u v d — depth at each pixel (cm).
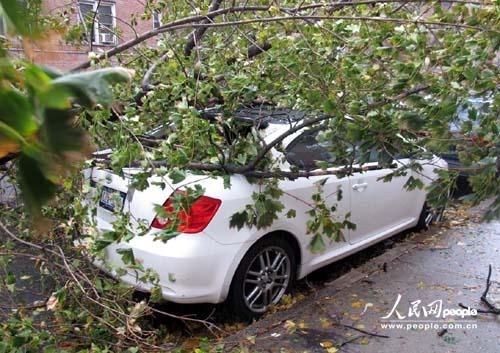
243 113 318
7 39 65
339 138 283
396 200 475
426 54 255
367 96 263
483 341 325
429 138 272
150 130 295
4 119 58
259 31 302
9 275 290
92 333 262
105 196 342
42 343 252
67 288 260
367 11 288
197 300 318
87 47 325
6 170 201
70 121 62
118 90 247
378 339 326
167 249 307
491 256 480
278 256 365
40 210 68
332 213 372
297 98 289
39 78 58
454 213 631
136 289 318
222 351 276
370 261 463
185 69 287
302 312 363
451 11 265
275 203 305
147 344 253
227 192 317
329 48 271
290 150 350
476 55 239
